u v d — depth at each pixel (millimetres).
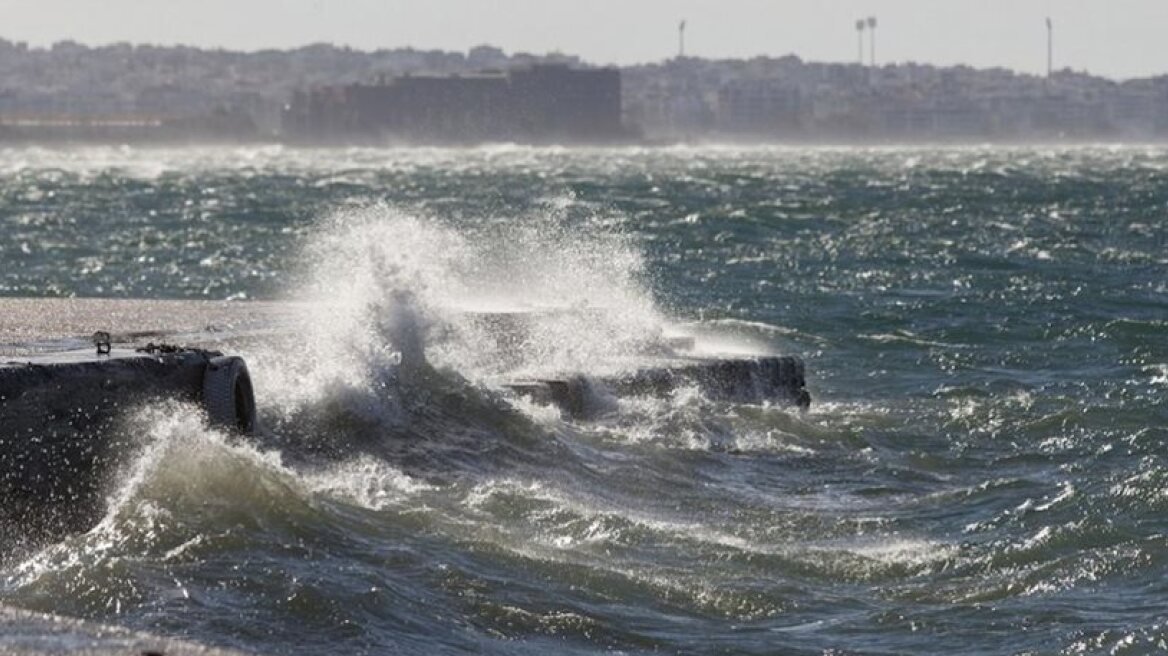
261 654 39625
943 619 48062
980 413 82062
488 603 47062
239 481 52875
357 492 56812
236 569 46875
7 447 49156
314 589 45406
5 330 72562
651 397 77688
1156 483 62188
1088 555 53750
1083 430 77438
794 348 103688
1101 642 46000
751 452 72250
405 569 48875
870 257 172750
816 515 61719
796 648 45781
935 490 67500
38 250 178000
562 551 53156
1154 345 106125
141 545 48375
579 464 66000
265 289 140125
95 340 56938
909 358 101688
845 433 77062
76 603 44062
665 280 139750
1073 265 164500
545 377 74125
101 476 52500
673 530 56594
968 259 170250
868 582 52562
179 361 56906
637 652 45125
